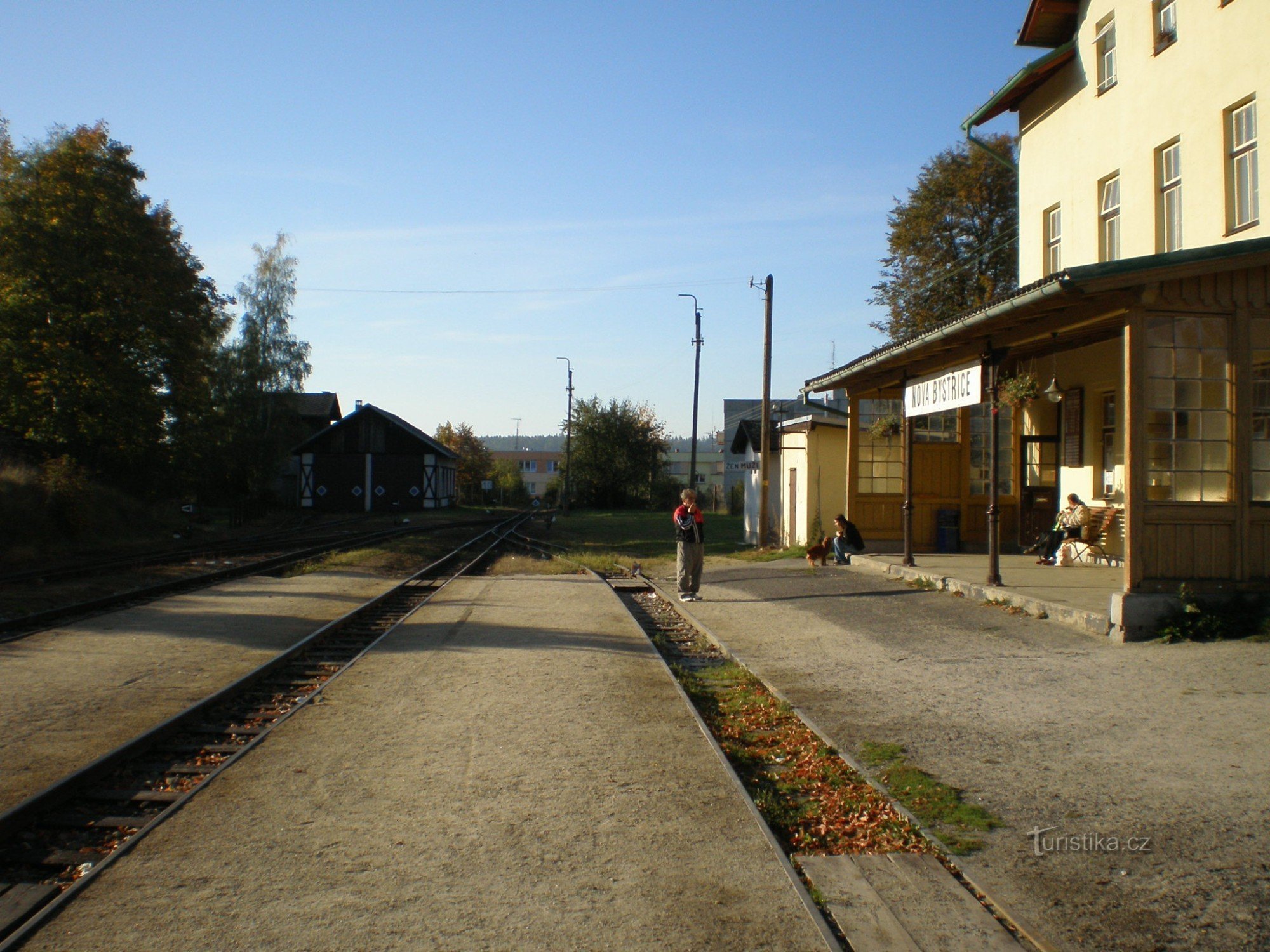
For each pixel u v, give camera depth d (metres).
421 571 20.31
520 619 13.33
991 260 37.38
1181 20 13.70
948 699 8.01
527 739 7.00
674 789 5.89
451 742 6.90
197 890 4.38
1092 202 16.09
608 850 4.90
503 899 4.30
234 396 48.81
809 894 4.37
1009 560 17.14
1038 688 8.18
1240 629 9.56
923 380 15.55
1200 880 4.38
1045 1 16.59
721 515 62.41
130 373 31.75
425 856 4.79
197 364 35.50
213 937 3.92
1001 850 4.81
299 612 13.84
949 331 12.91
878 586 15.37
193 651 10.43
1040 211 17.94
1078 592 12.30
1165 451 10.12
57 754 6.50
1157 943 3.86
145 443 33.03
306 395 80.38
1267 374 10.36
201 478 40.00
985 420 20.09
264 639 11.36
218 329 47.88
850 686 8.77
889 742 6.82
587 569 21.92
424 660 10.10
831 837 5.26
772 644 11.34
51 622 12.26
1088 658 9.21
